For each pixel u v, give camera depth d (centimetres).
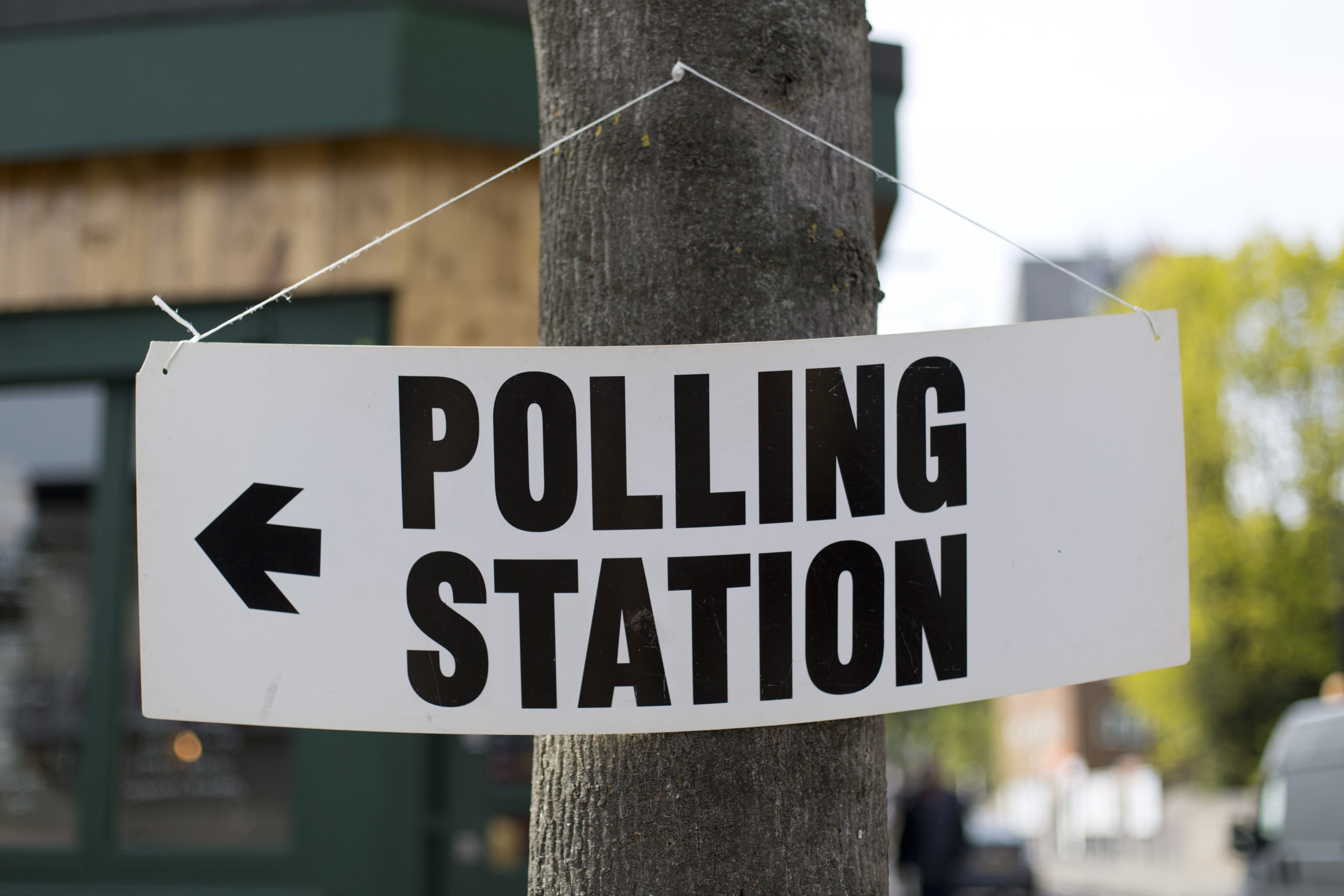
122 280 471
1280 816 640
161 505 253
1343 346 2153
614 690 252
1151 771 2897
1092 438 256
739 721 251
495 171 468
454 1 452
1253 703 2192
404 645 252
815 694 252
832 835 252
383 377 253
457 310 457
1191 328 2303
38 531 474
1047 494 255
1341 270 2173
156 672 252
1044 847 4472
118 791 455
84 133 463
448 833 438
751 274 254
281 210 463
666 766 251
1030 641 254
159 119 459
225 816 447
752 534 253
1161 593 255
